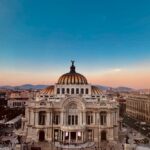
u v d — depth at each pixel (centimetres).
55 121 13175
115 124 13288
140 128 17138
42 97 14300
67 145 11944
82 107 13000
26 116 13975
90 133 13125
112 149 11469
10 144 12006
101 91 15088
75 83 14562
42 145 12119
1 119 19412
